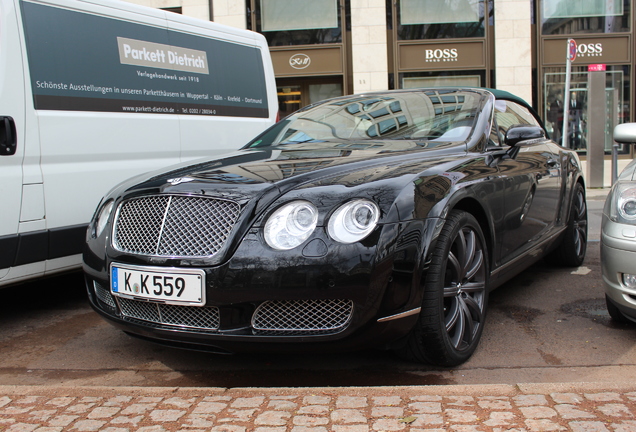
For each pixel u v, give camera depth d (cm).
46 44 393
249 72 575
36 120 382
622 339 320
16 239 371
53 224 394
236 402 229
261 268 240
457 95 396
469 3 1322
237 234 247
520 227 359
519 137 353
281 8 1337
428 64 1334
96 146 420
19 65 374
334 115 405
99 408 228
